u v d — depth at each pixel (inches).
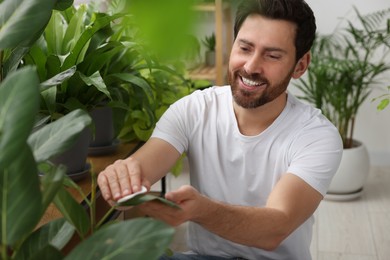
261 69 55.3
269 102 57.7
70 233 30.9
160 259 58.5
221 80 133.1
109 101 66.8
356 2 145.3
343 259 101.8
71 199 29.1
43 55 58.5
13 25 28.8
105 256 21.2
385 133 150.6
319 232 112.9
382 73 145.6
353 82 126.6
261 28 54.3
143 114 72.9
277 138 58.4
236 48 56.5
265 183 59.2
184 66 16.0
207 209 43.1
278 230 48.6
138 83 63.4
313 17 56.4
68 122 27.4
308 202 53.2
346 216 120.2
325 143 56.7
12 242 20.9
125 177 47.6
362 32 132.6
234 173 60.2
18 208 21.0
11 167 20.7
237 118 60.4
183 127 61.5
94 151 69.4
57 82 49.8
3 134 20.2
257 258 59.3
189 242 62.7
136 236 21.5
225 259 59.4
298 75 61.0
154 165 58.6
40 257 24.9
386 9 144.4
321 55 137.3
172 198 40.3
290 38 54.7
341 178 126.6
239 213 46.4
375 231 113.0
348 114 129.0
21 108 20.4
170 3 9.8
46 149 26.4
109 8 66.7
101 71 66.1
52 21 63.4
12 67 47.8
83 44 58.8
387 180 140.9
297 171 54.9
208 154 61.1
